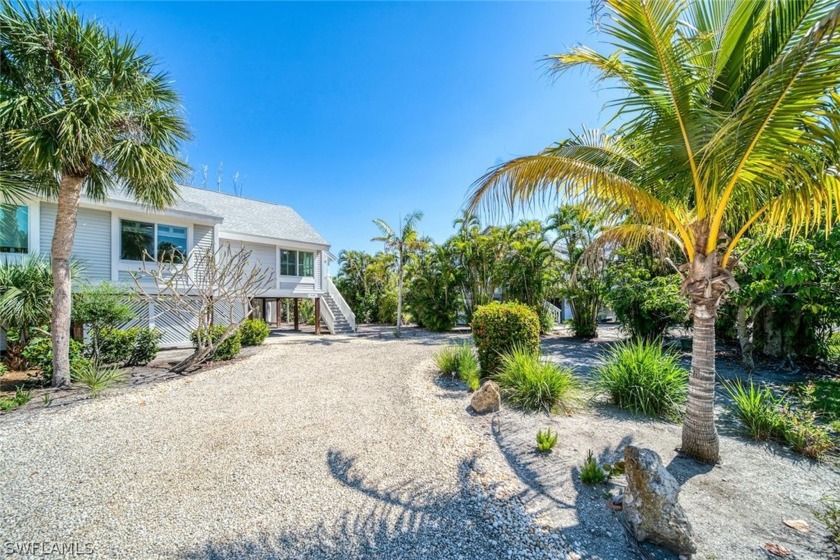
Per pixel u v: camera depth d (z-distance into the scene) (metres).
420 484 3.14
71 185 6.18
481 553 2.29
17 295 6.61
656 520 2.33
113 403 5.27
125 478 3.18
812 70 2.21
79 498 2.86
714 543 2.40
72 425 4.39
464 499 2.91
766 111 2.49
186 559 2.21
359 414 4.89
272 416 4.80
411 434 4.23
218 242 12.58
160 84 6.58
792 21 2.80
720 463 3.51
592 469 3.14
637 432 4.27
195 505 2.79
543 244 15.26
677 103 2.91
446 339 14.05
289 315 26.11
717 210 3.31
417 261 19.31
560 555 2.26
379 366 8.12
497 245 17.06
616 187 3.23
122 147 5.92
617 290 10.35
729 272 3.41
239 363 8.43
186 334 11.72
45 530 2.47
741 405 4.48
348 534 2.47
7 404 4.94
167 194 7.12
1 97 5.19
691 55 3.26
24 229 8.54
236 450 3.77
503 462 3.54
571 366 8.26
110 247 10.02
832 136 2.48
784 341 8.09
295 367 8.02
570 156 3.44
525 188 3.54
